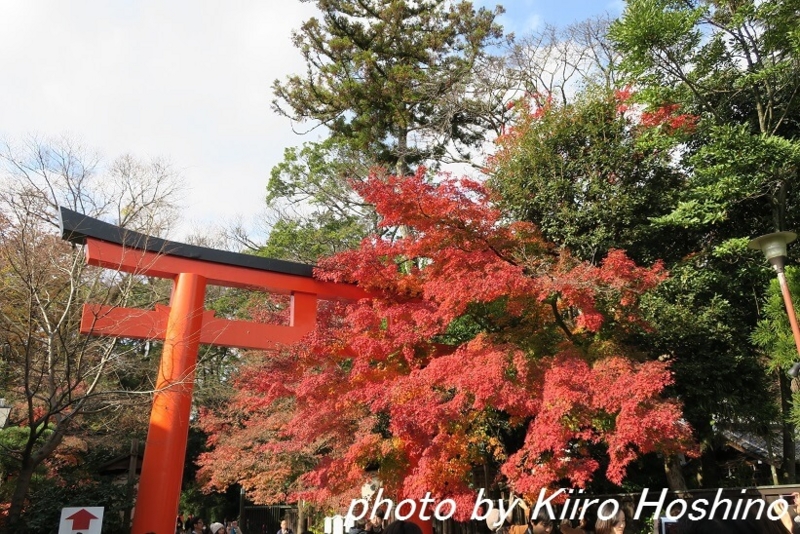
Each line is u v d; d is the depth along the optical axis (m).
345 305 13.44
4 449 11.98
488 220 10.85
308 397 11.23
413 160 22.05
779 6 10.09
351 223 23.73
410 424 9.34
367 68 19.98
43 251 12.45
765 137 9.69
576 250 12.65
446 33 21.08
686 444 8.73
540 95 17.38
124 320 11.47
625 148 12.42
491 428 11.94
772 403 11.79
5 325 12.18
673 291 11.95
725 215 10.70
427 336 11.02
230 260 12.87
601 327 10.87
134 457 14.57
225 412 19.06
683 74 11.27
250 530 24.75
